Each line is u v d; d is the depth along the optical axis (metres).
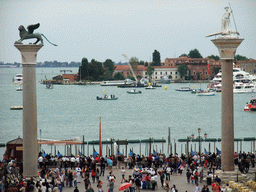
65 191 87.94
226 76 90.81
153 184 88.94
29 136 85.50
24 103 85.56
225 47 90.00
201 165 107.19
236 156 108.06
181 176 100.69
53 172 92.62
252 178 92.88
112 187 85.00
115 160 113.50
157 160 108.94
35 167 86.25
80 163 101.44
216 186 81.06
